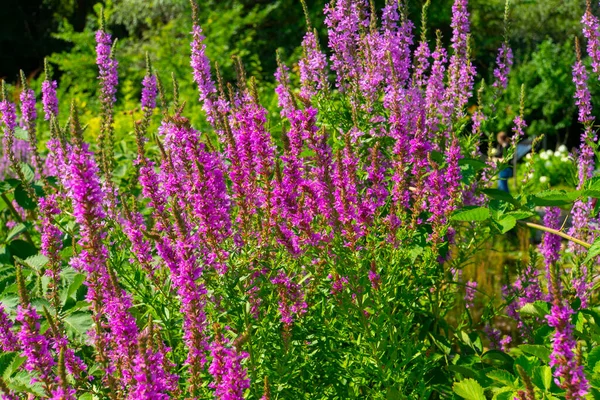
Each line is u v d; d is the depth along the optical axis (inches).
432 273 176.6
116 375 130.7
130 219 151.3
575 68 212.2
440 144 211.3
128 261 171.5
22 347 127.2
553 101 819.4
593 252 158.1
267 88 493.4
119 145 328.8
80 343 155.6
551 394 132.6
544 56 832.9
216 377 114.5
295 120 149.5
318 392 153.1
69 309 162.6
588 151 208.5
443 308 200.1
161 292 147.3
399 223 157.6
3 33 1117.1
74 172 125.0
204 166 140.9
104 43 231.8
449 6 719.1
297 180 147.8
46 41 1139.3
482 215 166.4
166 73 642.2
